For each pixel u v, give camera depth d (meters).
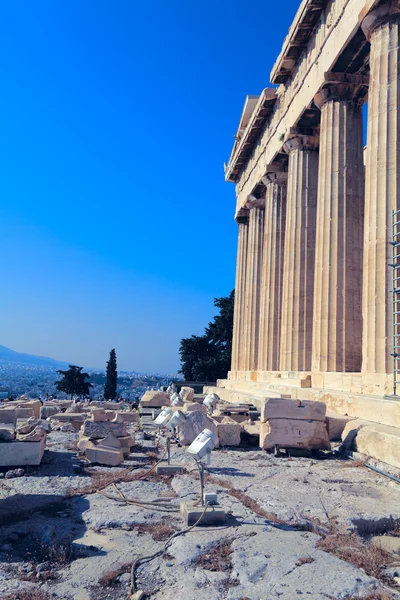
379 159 15.55
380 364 14.75
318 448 12.95
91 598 5.33
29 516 7.96
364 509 8.02
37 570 5.95
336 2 19.39
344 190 19.72
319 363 19.38
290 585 5.47
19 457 11.38
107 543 6.79
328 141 20.28
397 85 15.55
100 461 11.81
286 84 25.81
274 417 13.09
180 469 10.92
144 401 27.27
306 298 23.80
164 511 8.06
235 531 7.04
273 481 9.91
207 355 62.59
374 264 15.26
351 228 19.52
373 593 5.33
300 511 7.89
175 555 6.29
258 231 34.31
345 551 6.43
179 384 51.53
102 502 8.59
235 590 5.38
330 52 19.75
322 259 19.78
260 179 31.31
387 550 6.75
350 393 15.80
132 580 5.62
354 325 19.05
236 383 32.94
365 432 12.17
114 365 70.50
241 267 38.41
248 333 33.72
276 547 6.45
